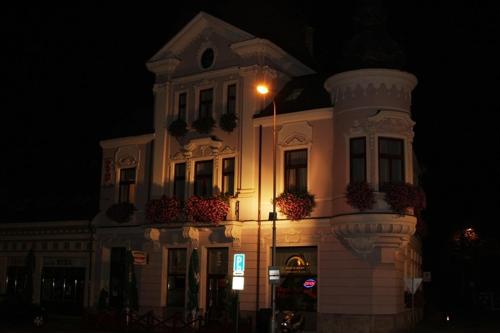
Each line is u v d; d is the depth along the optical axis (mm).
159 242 31562
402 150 26391
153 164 32812
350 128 26391
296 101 29562
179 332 26531
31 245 37938
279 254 28172
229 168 30453
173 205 30797
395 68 26828
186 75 32562
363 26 27688
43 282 36969
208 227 29703
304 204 27172
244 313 28328
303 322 25766
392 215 25125
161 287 31188
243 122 29984
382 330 25312
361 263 25859
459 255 50062
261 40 30031
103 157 35344
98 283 34188
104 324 28875
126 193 34250
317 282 26922
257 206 28875
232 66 30891
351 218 25422
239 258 23172
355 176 26234
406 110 26703
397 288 26453
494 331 28016
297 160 28359
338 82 27047
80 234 35625
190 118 32125
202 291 29906
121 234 33719
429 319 35781
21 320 30047
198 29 32562
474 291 52844
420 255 37875
